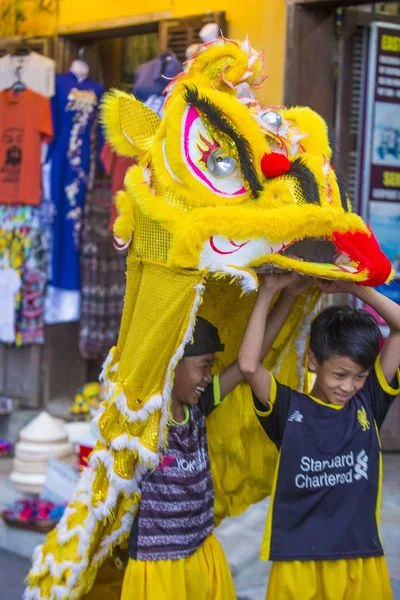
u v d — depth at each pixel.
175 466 2.54
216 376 2.71
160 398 2.35
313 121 2.59
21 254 6.47
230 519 4.56
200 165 2.28
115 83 7.06
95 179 6.54
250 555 4.15
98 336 6.60
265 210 2.27
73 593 2.56
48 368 6.67
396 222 5.65
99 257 6.56
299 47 5.12
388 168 5.59
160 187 2.34
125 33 6.25
